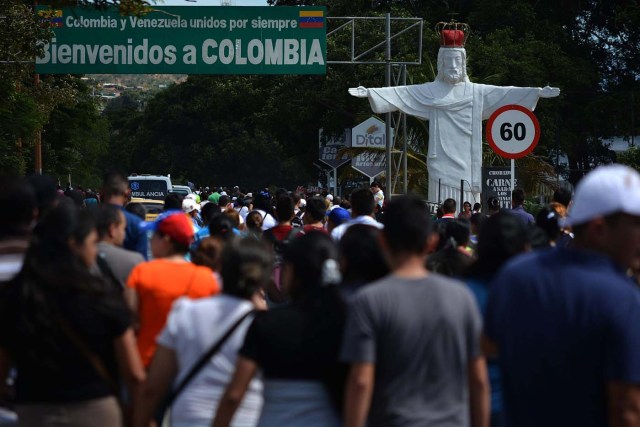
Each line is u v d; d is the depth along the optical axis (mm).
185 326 13539
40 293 12703
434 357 11633
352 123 111375
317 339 12203
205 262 20375
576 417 9945
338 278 12492
